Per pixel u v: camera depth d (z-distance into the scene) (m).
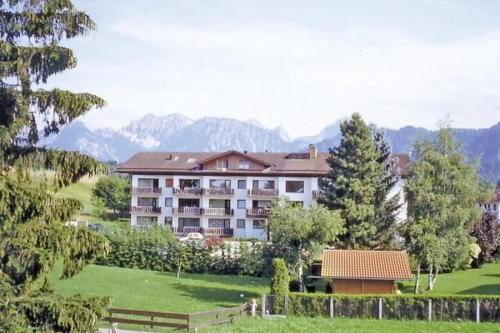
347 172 57.84
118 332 28.30
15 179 15.67
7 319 14.69
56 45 15.85
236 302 40.31
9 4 15.84
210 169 79.19
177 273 53.59
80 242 16.02
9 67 15.23
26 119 15.77
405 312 35.25
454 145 50.12
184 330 29.91
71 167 16.25
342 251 41.88
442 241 47.09
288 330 30.62
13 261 14.87
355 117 58.62
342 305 35.78
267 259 43.31
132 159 83.56
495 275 56.81
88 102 15.97
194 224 79.81
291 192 76.62
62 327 15.50
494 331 31.55
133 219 80.62
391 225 57.34
